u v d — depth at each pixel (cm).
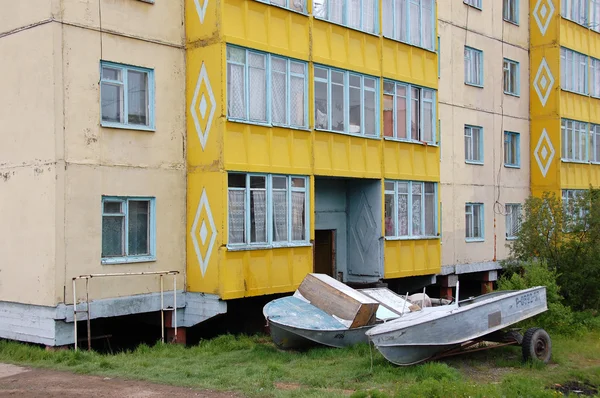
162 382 1091
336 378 1133
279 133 1647
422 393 1009
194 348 1445
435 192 2147
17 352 1330
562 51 2878
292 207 1681
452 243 2478
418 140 2095
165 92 1566
